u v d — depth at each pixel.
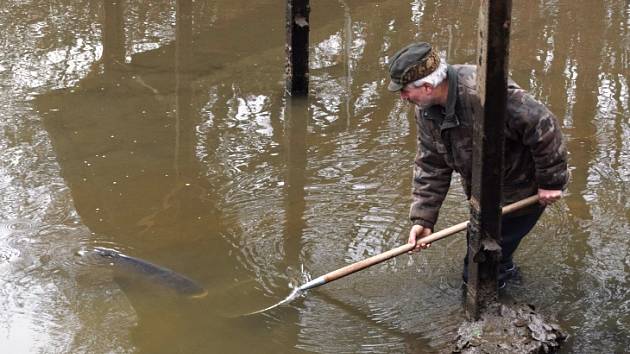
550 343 4.40
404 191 6.28
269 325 4.75
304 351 4.52
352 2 11.06
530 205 4.52
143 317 4.84
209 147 7.08
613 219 5.76
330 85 8.39
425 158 4.61
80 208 6.11
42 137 7.25
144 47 9.40
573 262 5.26
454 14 10.44
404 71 4.20
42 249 5.56
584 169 6.50
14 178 6.53
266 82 8.48
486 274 4.44
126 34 9.79
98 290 5.10
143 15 10.46
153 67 8.86
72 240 5.68
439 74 4.21
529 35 9.69
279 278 5.23
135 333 4.70
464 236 5.62
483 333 4.42
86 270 5.31
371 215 5.93
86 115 7.68
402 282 5.14
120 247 5.62
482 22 3.97
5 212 6.03
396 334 4.64
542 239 5.53
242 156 6.93
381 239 5.62
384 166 6.68
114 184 6.46
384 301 4.95
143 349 4.57
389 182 6.42
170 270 5.25
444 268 5.27
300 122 7.57
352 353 4.49
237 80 8.54
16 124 7.48
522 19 10.30
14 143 7.11
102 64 8.89
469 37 9.55
